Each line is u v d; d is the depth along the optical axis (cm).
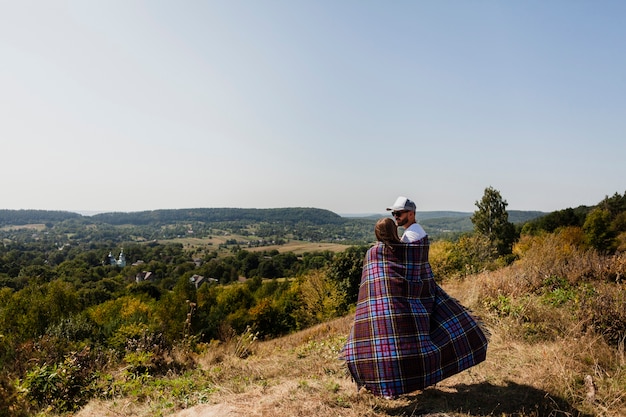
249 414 360
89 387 543
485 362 477
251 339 951
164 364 679
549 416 338
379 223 388
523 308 645
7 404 452
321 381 456
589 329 508
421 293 388
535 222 5384
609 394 361
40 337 795
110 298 7138
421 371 360
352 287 3600
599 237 3145
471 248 2527
